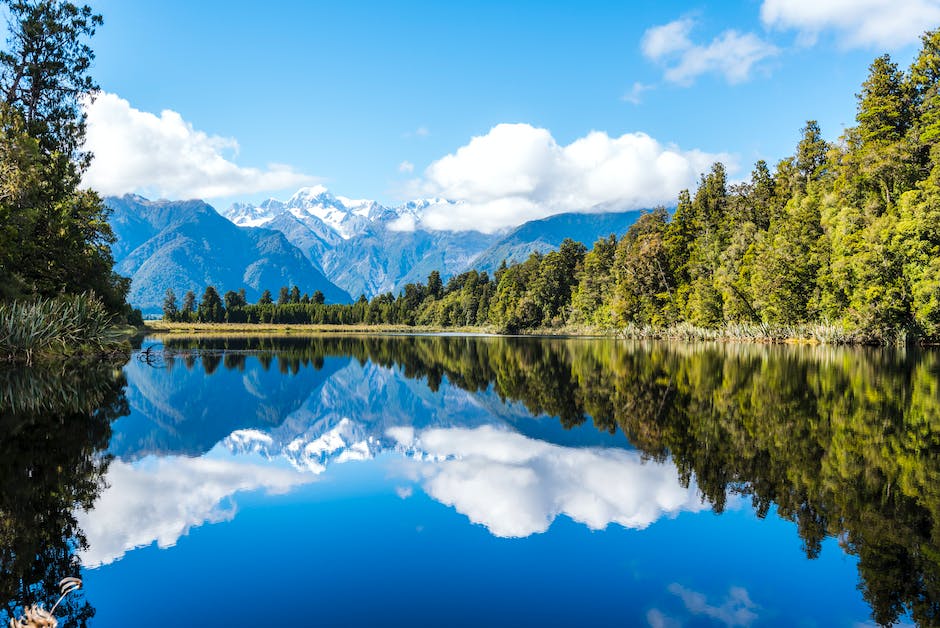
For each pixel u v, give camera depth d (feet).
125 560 28.91
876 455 46.60
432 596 25.20
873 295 169.27
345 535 32.22
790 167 269.23
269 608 24.17
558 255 419.95
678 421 62.95
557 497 38.65
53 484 41.63
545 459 49.03
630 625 22.75
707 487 39.81
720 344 219.61
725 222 275.39
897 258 165.89
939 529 31.73
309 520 34.71
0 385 87.10
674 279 287.48
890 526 32.19
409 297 631.15
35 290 129.90
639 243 314.35
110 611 23.99
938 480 39.99
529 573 27.37
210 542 31.40
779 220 245.65
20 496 38.93
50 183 128.88
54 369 112.68
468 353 196.24
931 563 27.86
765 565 27.89
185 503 37.88
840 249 183.93
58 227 131.44
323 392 99.86
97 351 147.74
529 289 426.10
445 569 27.86
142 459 49.88
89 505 37.35
